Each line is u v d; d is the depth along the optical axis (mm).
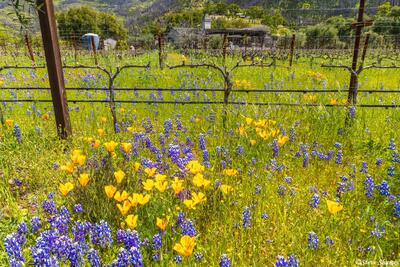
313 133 5969
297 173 4543
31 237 3209
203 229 3441
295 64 17266
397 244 3184
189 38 21625
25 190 4418
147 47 26578
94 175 3869
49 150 5480
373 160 4938
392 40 24891
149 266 2857
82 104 8102
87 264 2688
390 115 6797
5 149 5336
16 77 11609
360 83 10844
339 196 3859
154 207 3428
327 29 26344
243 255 3010
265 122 5254
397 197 3863
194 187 3789
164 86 10336
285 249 3072
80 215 3451
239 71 13148
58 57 5734
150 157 4941
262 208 3691
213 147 5266
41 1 5352
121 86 10320
